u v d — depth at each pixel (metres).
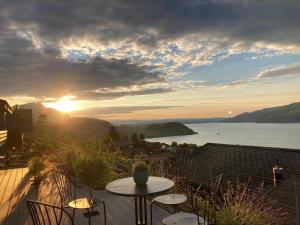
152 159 6.26
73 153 7.68
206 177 13.52
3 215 4.73
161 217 4.32
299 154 13.70
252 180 11.78
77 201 3.75
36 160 7.29
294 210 6.29
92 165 5.15
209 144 19.30
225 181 12.23
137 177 3.32
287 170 12.03
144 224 3.58
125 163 7.37
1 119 13.67
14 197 5.86
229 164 14.76
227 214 3.64
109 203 5.13
